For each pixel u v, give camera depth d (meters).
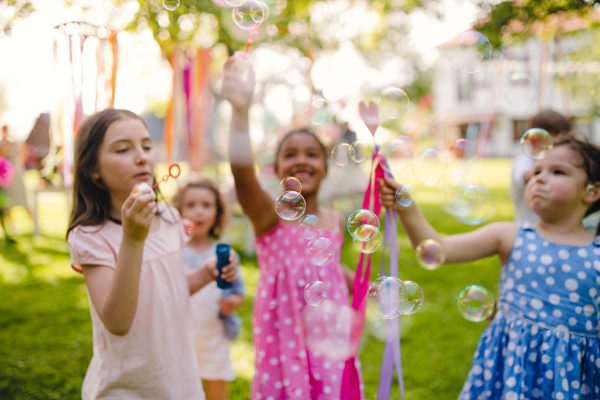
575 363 1.22
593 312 1.25
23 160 4.91
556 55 4.68
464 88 17.39
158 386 1.14
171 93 3.50
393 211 1.41
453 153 2.07
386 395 1.27
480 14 1.97
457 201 1.71
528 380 1.23
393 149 1.76
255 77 1.42
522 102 2.49
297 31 2.91
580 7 1.80
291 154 1.58
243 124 1.40
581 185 1.31
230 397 2.04
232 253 1.41
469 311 1.39
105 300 1.04
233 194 4.10
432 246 1.36
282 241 1.50
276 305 1.44
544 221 1.38
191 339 1.25
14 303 3.13
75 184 1.21
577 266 1.27
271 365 1.38
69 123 1.63
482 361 1.33
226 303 1.83
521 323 1.28
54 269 3.89
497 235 1.40
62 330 2.71
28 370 2.23
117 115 1.19
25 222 5.90
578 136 1.52
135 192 1.02
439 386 2.13
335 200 5.07
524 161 2.18
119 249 1.13
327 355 1.34
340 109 4.55
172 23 1.72
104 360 1.14
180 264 1.30
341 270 1.60
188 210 2.05
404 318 2.93
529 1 1.85
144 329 1.15
